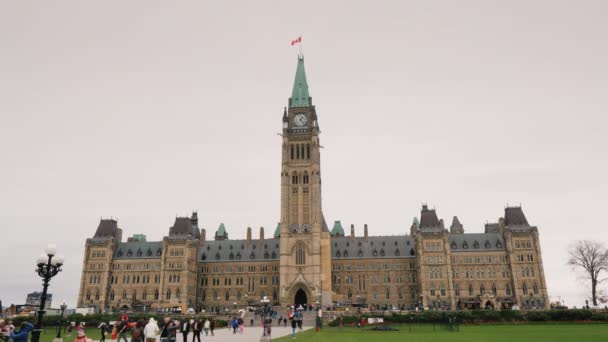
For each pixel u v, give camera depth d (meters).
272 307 155.12
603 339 61.78
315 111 189.75
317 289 164.25
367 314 110.19
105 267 193.00
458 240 187.88
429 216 185.75
